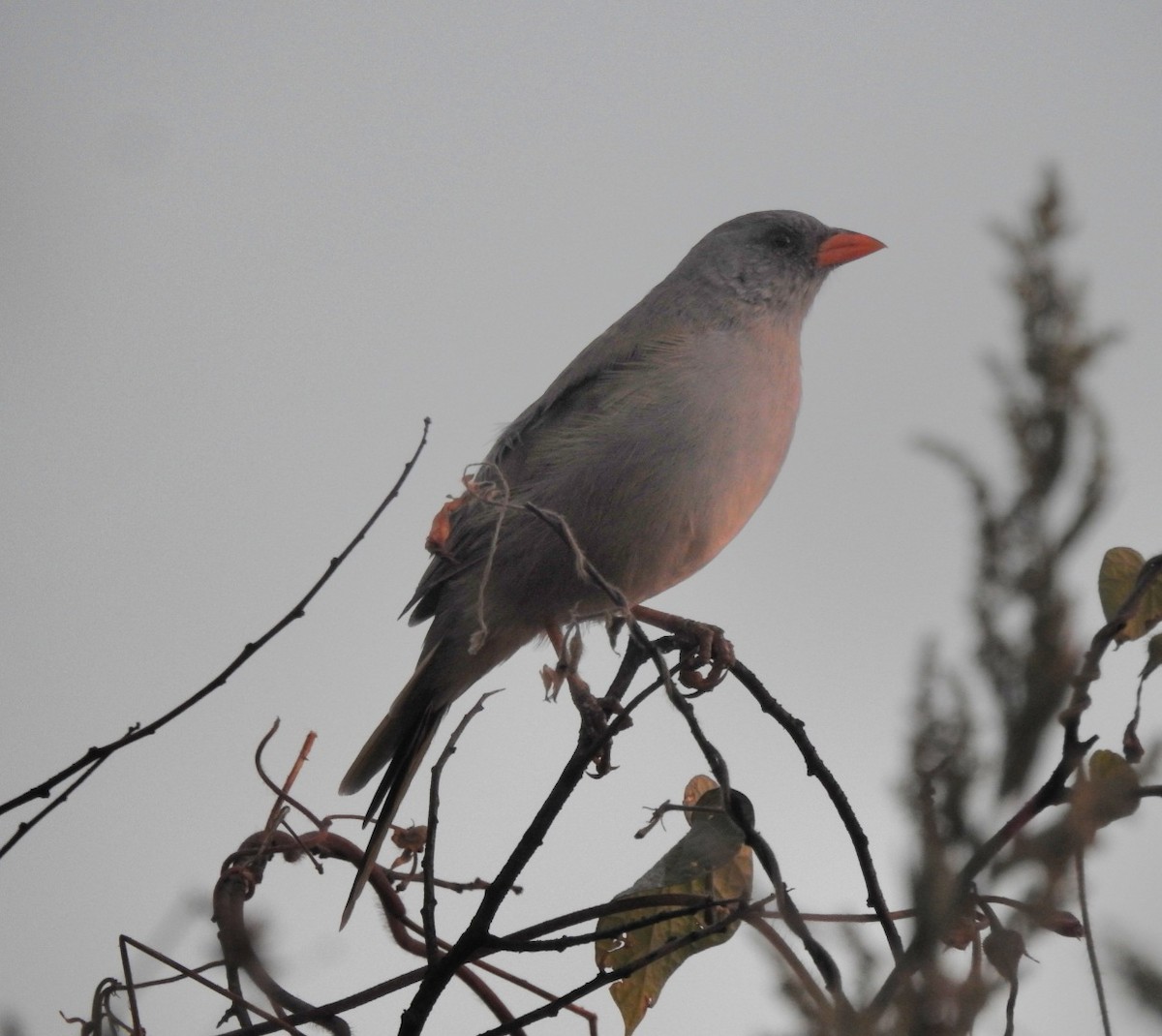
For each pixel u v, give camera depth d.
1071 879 3.11
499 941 5.89
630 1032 6.47
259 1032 6.09
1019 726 2.71
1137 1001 2.56
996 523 2.77
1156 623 5.14
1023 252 2.88
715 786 7.36
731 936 6.48
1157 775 3.26
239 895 6.57
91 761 6.07
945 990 3.00
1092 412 2.77
